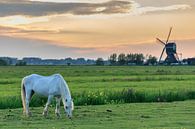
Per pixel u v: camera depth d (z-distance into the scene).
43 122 22.42
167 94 37.88
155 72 118.75
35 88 25.56
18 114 26.59
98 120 23.12
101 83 62.28
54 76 25.12
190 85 55.38
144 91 40.38
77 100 34.09
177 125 21.03
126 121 22.59
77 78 80.75
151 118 23.92
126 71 129.25
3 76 93.50
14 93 41.56
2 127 20.52
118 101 35.03
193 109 28.78
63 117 24.73
